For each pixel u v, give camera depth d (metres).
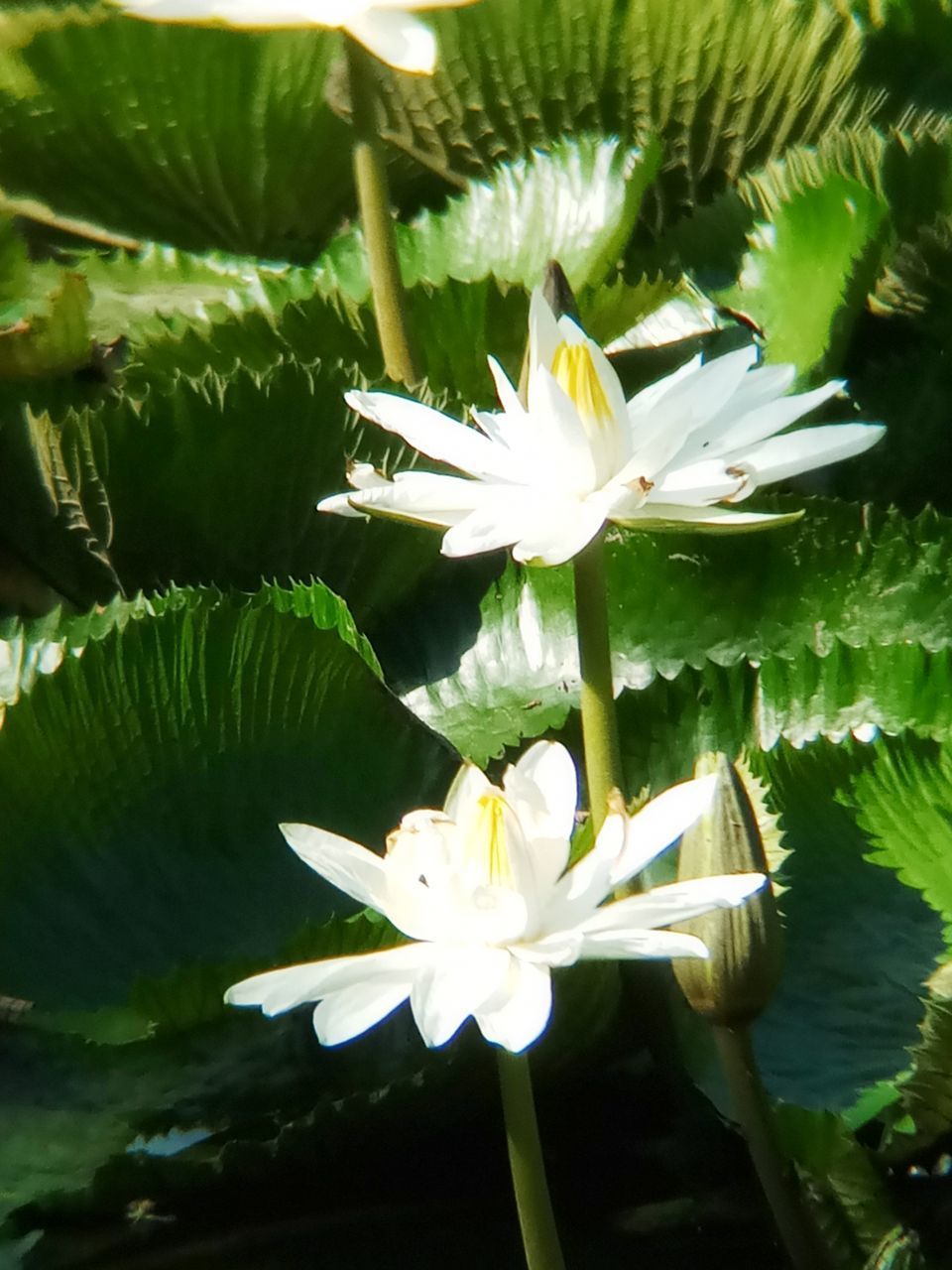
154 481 0.89
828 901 0.78
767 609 0.86
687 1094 0.76
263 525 0.91
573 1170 0.76
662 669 0.86
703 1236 0.73
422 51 0.72
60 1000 0.76
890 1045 0.75
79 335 1.03
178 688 0.77
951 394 1.01
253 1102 0.75
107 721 0.77
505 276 1.06
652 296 1.00
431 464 0.91
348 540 0.92
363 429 0.89
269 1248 0.73
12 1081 0.74
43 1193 0.71
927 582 0.85
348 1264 0.72
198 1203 0.73
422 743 0.82
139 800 0.79
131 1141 0.74
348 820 0.82
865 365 1.05
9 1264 0.71
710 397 0.61
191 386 0.87
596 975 0.71
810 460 0.61
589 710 0.65
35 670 0.82
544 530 0.59
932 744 0.76
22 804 0.76
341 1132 0.72
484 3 1.07
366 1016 0.53
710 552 0.85
